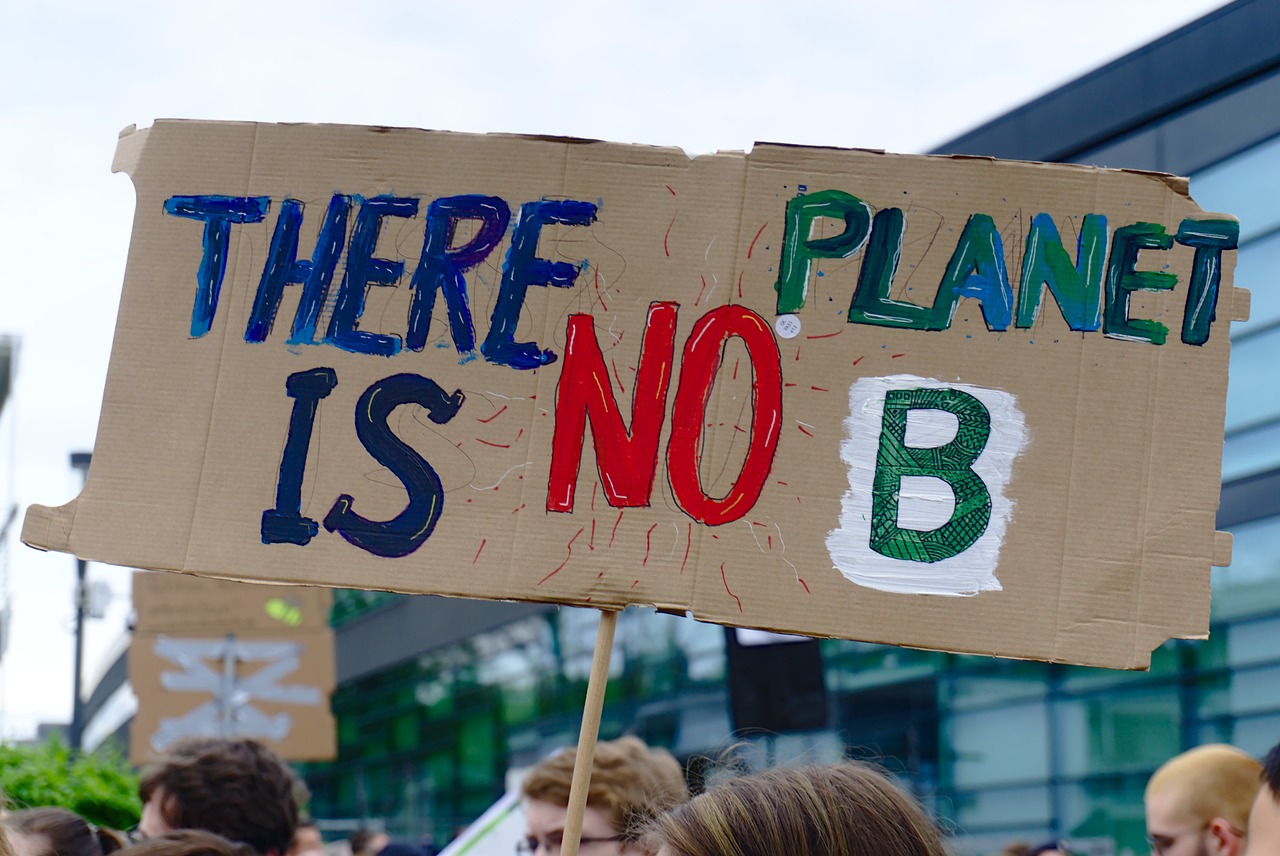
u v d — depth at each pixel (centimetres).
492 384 222
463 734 1888
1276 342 854
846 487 215
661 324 222
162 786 295
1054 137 928
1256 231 853
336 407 224
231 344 228
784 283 221
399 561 218
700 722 1459
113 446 226
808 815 151
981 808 1084
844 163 223
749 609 213
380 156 230
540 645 1777
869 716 1180
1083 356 217
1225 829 285
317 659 851
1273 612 872
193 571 221
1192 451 213
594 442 219
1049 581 212
